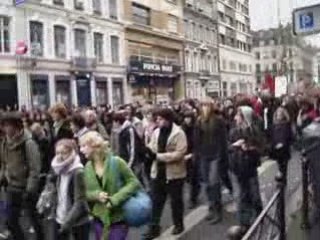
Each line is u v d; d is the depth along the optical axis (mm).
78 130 9461
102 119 14766
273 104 16469
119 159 6059
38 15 34281
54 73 35625
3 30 31641
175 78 55375
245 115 8938
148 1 49875
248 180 8828
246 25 89812
